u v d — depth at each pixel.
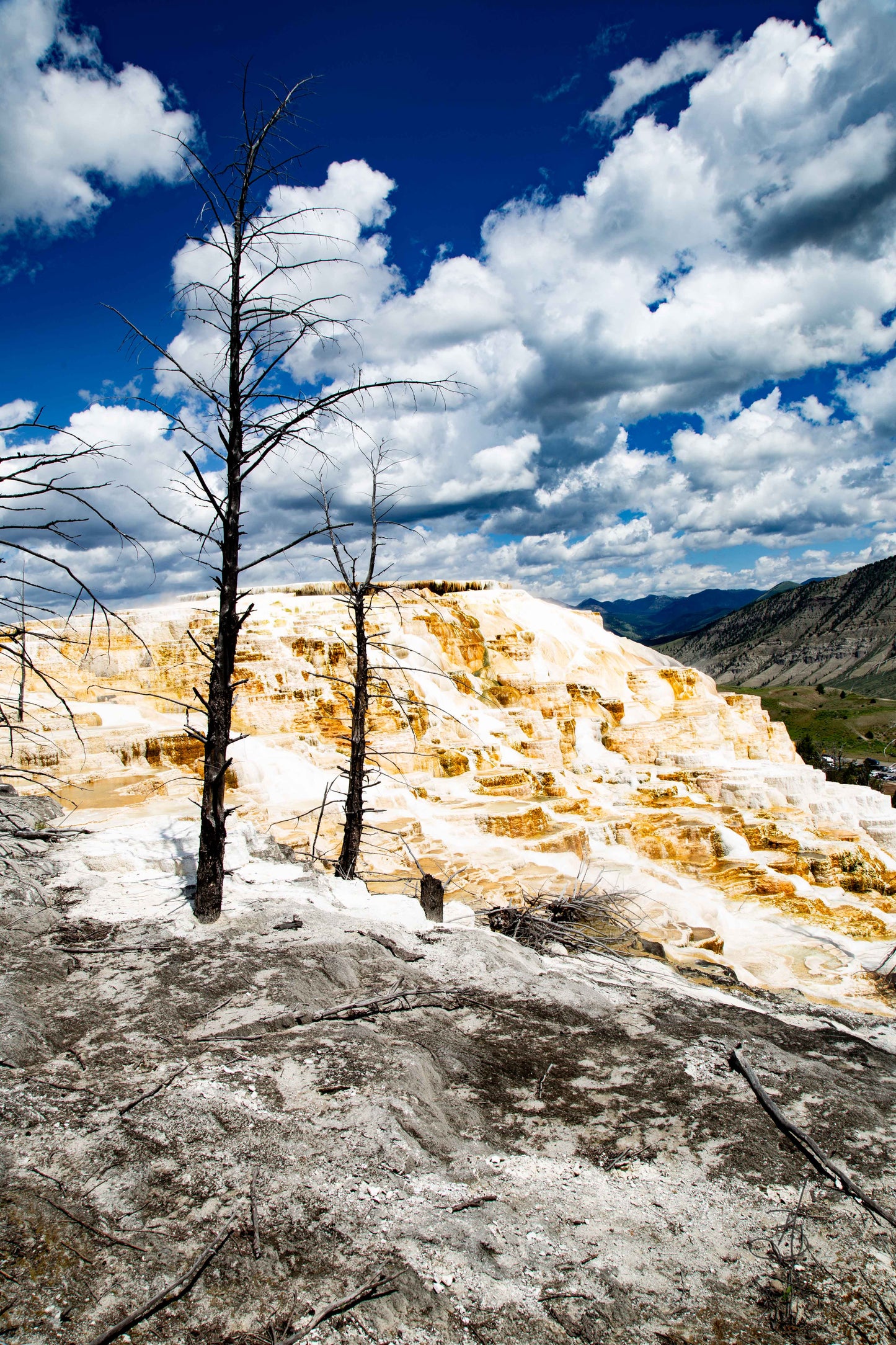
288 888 10.49
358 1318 3.39
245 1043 6.02
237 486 8.50
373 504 12.73
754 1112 5.44
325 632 36.25
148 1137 4.68
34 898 9.39
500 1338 3.36
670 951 15.45
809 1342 3.49
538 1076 6.02
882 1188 4.61
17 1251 3.67
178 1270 3.63
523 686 41.47
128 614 33.03
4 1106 4.91
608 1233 4.16
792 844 29.08
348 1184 4.34
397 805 24.58
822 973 20.28
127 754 23.16
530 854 22.47
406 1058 5.81
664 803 32.19
